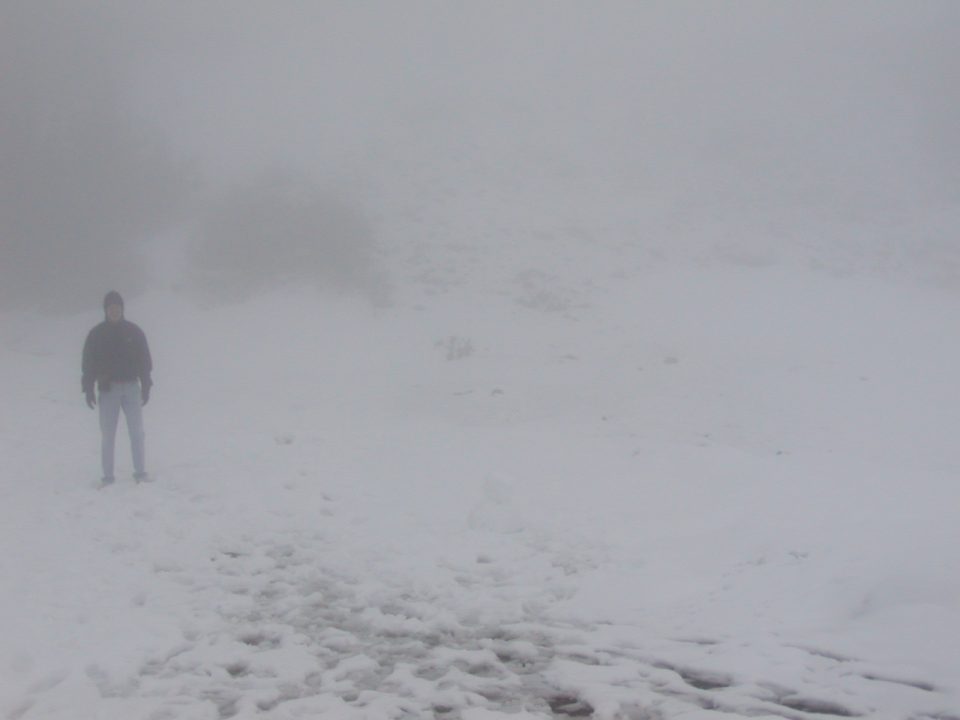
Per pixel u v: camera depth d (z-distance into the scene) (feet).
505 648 16.42
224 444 39.11
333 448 37.68
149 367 31.35
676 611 18.07
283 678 14.94
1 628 16.90
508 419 51.01
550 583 20.38
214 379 65.98
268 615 18.52
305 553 23.02
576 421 48.85
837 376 59.26
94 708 13.55
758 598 18.26
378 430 43.47
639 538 23.67
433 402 56.44
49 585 19.93
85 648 16.05
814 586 18.24
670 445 37.60
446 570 21.54
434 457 35.45
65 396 58.39
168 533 24.90
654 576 20.38
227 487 30.19
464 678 14.88
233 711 13.60
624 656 15.80
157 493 29.58
